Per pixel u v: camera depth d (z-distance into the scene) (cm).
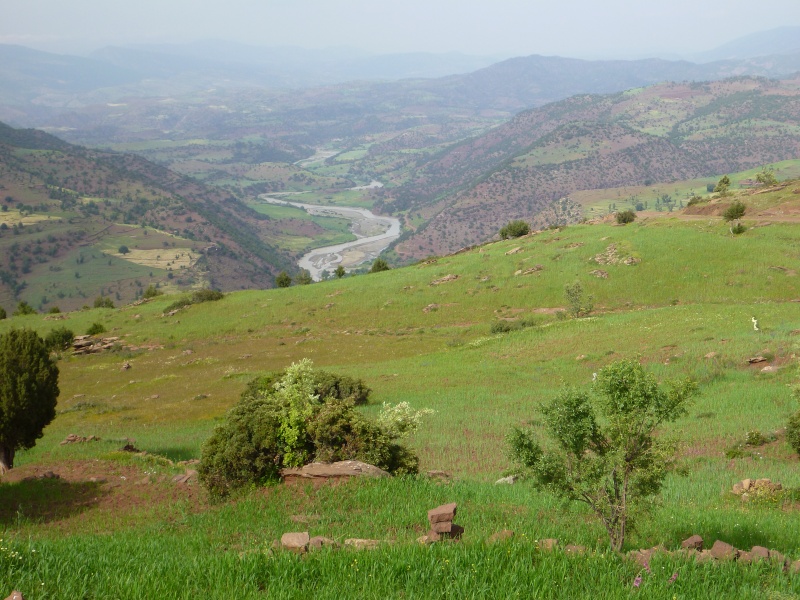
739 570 951
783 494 1800
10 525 1738
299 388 1962
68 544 1220
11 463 2617
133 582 855
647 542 1298
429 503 1548
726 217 8831
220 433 1895
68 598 806
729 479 2059
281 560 936
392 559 936
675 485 1991
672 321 5428
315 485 1720
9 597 759
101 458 2486
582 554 984
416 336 7531
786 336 4194
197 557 1047
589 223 10862
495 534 1158
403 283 9500
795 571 946
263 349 7575
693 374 3853
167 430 4125
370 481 1708
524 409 3747
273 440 1841
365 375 5506
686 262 7931
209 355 7525
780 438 2547
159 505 1856
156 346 8594
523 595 825
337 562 941
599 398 1195
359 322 8488
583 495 1194
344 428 1883
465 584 838
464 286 8894
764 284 7112
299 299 9744
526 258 9275
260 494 1725
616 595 825
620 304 7456
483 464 2580
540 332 6122
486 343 6119
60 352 8462
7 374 2536
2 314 11900
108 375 7044
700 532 1384
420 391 4656
